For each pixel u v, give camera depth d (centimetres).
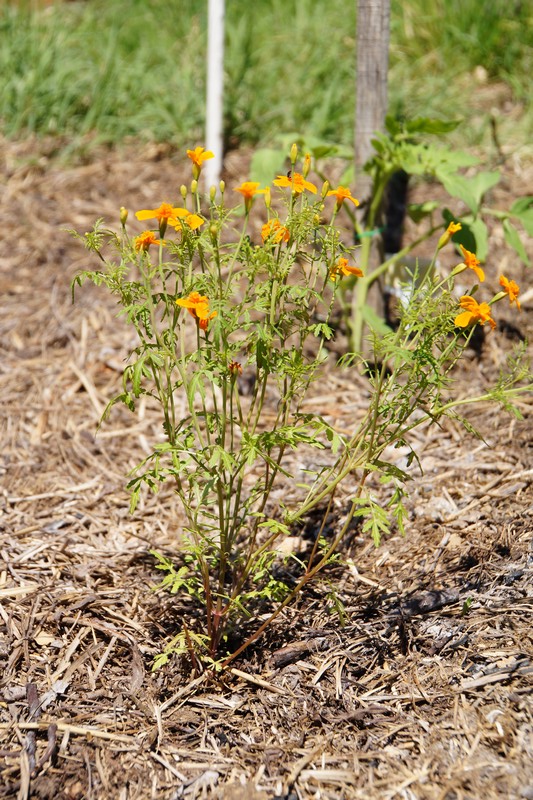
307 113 343
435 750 196
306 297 199
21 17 384
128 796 193
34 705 202
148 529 230
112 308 279
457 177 247
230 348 196
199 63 366
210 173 311
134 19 409
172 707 203
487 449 239
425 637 209
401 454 240
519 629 207
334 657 208
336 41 376
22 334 274
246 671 207
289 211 195
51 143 338
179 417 251
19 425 252
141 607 215
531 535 220
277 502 231
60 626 212
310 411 251
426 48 385
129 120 343
